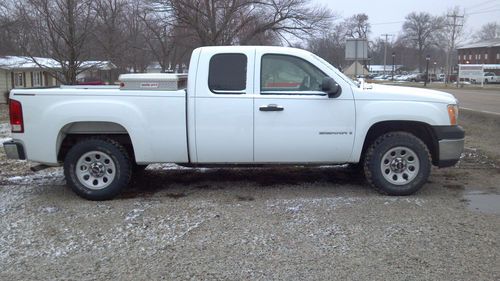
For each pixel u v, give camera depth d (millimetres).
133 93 6297
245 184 7188
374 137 6734
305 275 4207
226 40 34844
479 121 16453
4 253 4715
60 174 8031
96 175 6430
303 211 5832
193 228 5305
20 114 6340
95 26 27797
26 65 36938
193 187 7051
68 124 6359
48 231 5273
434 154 6719
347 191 6750
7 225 5461
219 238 5027
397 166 6488
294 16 34875
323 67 6414
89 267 4406
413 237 5016
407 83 83562
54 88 6523
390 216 5648
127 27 40625
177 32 37062
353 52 21625
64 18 25078
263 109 6305
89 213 5855
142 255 4645
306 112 6348
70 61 25719
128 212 5867
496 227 5297
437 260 4480
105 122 6406
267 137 6359
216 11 34781
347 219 5547
